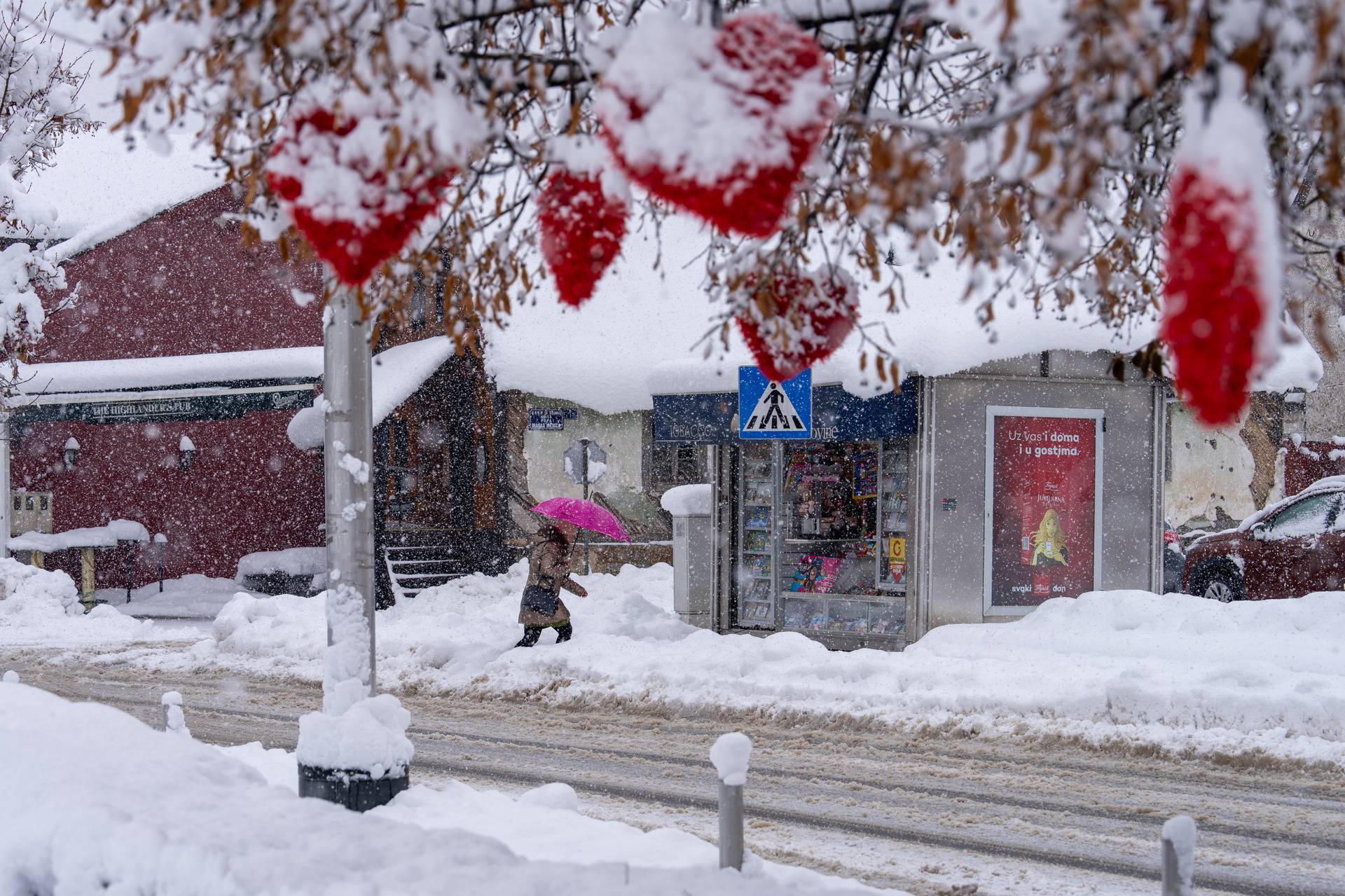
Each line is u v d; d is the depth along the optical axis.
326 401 6.91
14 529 29.34
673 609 19.25
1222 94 1.96
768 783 9.22
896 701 11.73
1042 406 14.69
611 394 25.61
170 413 25.45
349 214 2.49
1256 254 1.80
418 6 3.08
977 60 3.55
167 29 2.61
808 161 2.33
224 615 18.48
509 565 25.95
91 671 16.20
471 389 26.38
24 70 18.48
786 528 16.16
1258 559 17.48
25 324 21.52
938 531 14.23
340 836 4.75
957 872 6.78
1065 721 10.78
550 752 10.62
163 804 5.06
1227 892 6.48
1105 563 14.99
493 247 3.62
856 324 3.38
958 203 2.81
